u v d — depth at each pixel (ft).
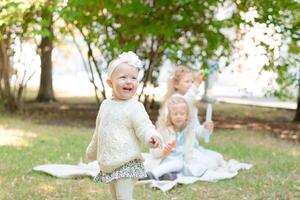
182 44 37.93
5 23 32.50
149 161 19.25
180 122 19.30
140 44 35.81
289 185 18.24
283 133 34.81
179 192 17.07
